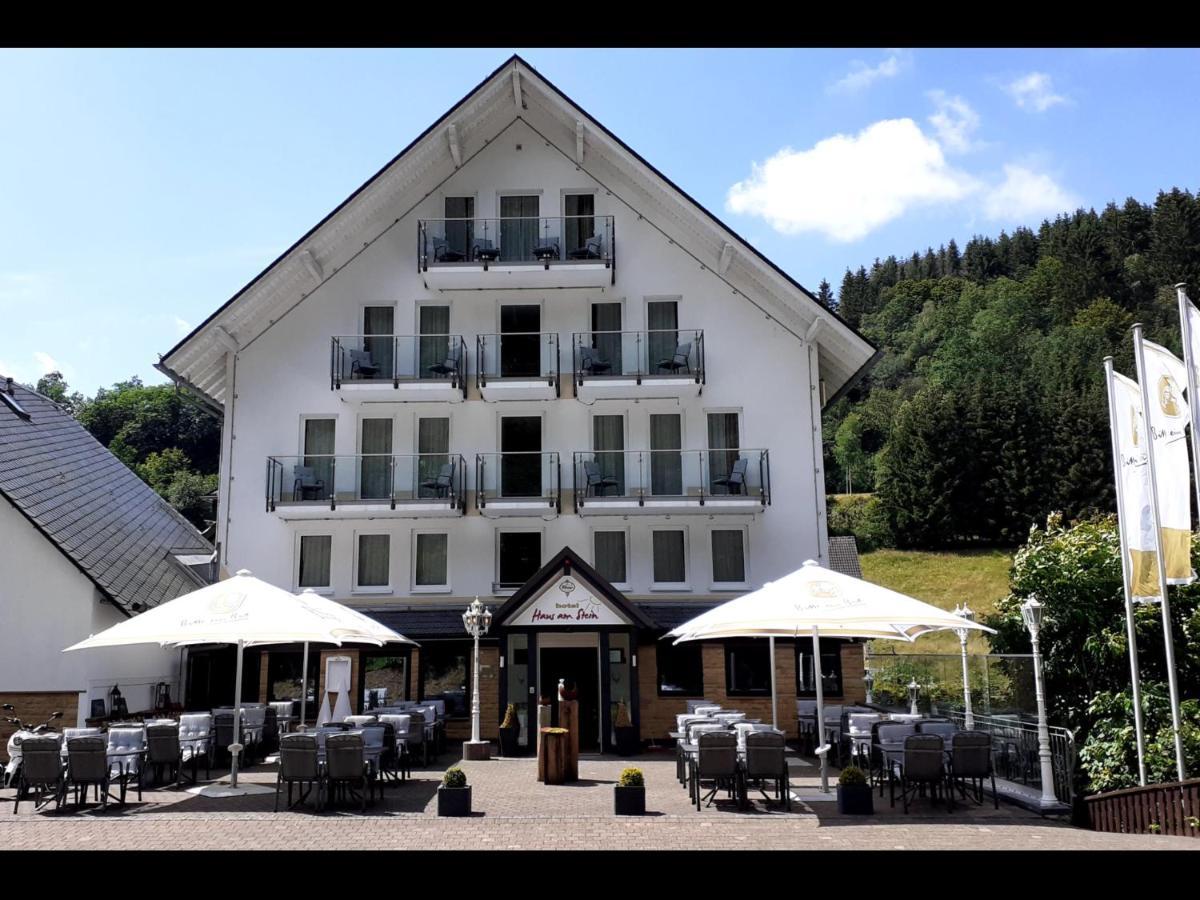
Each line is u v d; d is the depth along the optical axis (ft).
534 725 71.10
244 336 87.04
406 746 55.06
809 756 67.72
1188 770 54.24
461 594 83.10
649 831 37.52
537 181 88.84
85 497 84.02
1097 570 66.80
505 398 85.30
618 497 82.07
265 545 83.92
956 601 191.11
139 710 77.66
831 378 95.35
